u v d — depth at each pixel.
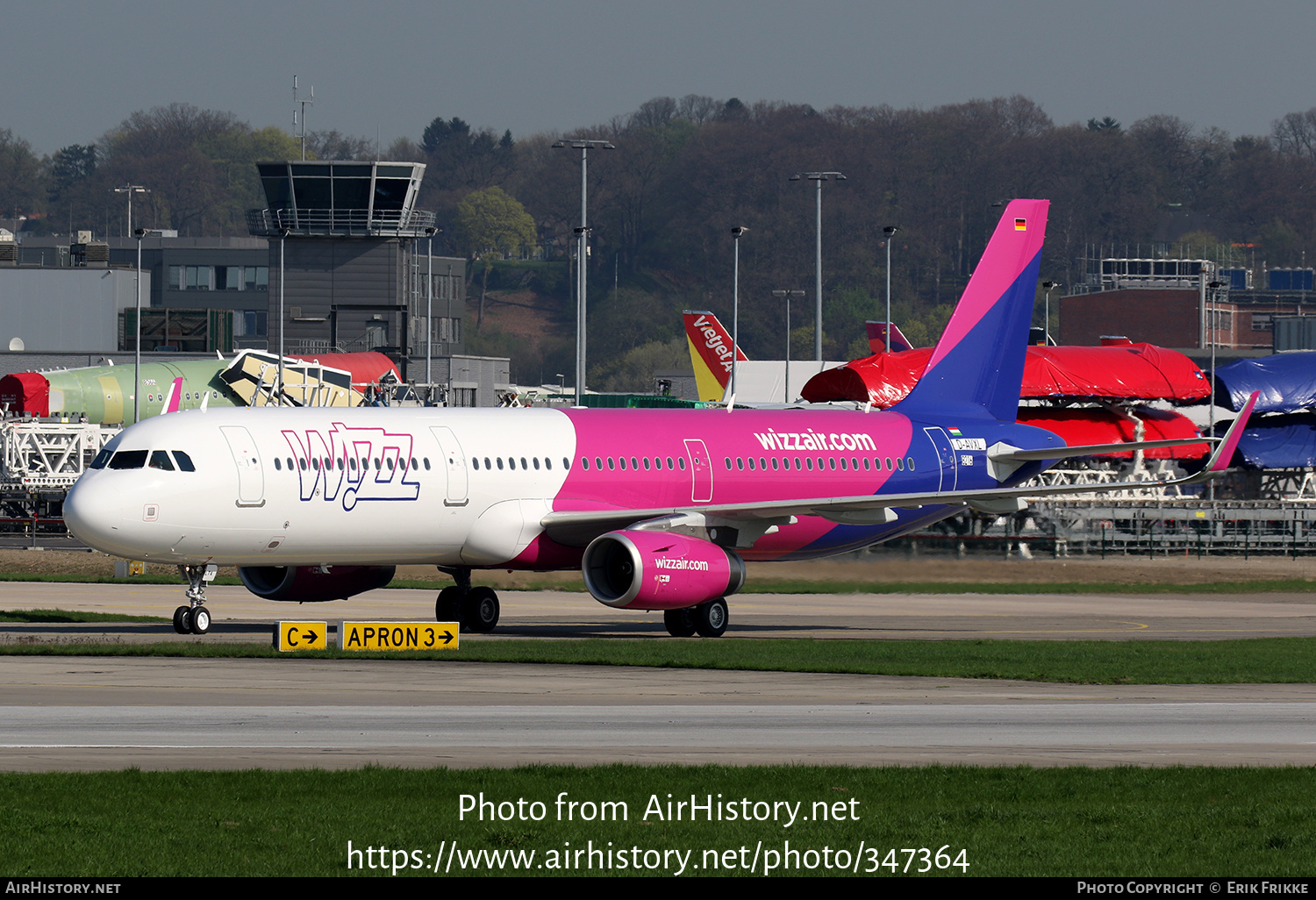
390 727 95.12
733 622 189.00
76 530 142.62
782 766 83.44
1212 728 101.69
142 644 136.88
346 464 152.62
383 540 155.88
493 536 161.25
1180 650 151.00
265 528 148.75
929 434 194.25
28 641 141.25
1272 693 120.19
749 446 180.38
